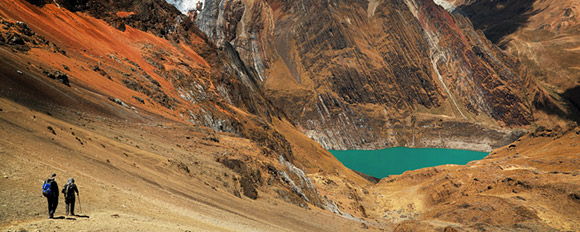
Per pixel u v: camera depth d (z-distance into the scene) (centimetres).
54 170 2080
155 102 6800
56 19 7138
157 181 3123
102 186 2234
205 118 7969
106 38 8219
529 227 4959
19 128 2588
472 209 5822
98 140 3441
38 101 3841
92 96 5053
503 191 6850
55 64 5284
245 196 4416
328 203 6819
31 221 1400
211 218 2669
